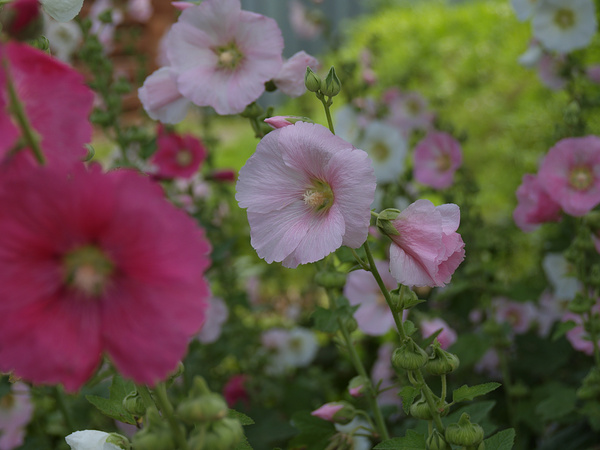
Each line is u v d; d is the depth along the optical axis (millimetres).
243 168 545
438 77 2783
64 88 402
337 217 516
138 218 351
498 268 1344
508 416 1081
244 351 1307
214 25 696
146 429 421
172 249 358
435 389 1014
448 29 2965
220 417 407
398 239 528
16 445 992
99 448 507
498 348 1014
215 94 699
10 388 853
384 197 1264
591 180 868
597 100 1260
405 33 2994
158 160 1174
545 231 1577
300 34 1753
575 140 864
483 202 2100
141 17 1419
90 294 366
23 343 348
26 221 341
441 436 545
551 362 1129
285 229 538
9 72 365
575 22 1225
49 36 1212
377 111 1509
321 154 523
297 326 1536
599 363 836
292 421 746
